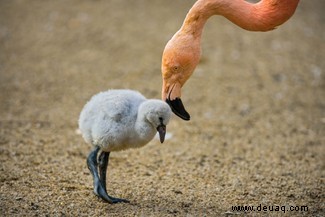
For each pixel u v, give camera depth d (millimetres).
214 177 9320
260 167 9992
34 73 15719
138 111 7281
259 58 17219
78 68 16125
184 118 7406
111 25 19047
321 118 13430
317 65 17078
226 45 17984
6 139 10758
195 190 8562
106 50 17344
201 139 11750
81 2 21156
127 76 15570
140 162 10031
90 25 19078
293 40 19031
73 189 8258
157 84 15070
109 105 7352
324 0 23906
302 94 14969
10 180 8492
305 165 10148
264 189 8711
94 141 7512
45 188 8227
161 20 19516
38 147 10445
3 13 20156
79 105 13641
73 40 18078
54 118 12641
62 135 11461
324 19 21641
